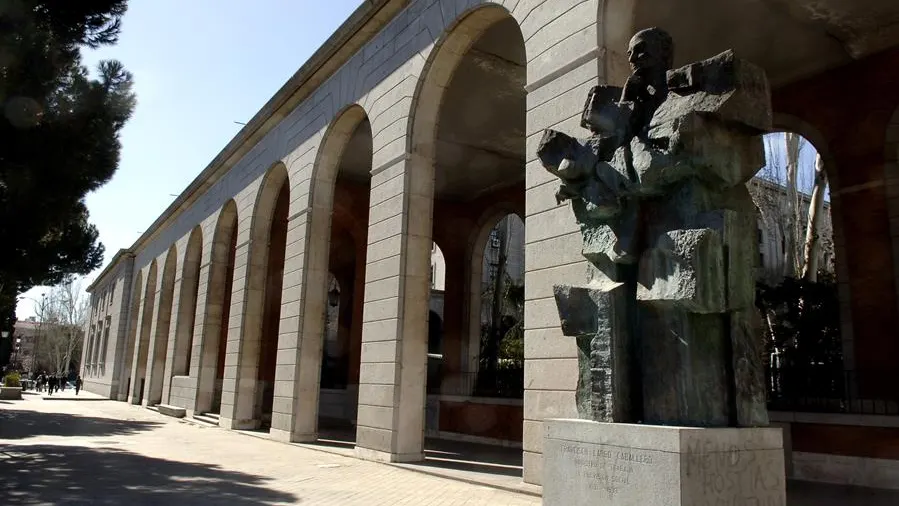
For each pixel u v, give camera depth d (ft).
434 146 44.93
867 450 32.48
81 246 51.44
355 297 82.43
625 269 17.94
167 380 93.66
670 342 16.56
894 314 39.17
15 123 35.35
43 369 279.90
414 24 45.27
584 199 18.43
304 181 58.95
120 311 141.08
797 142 68.80
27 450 44.42
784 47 42.50
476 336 78.38
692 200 16.60
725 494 14.80
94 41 42.04
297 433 53.31
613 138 18.34
